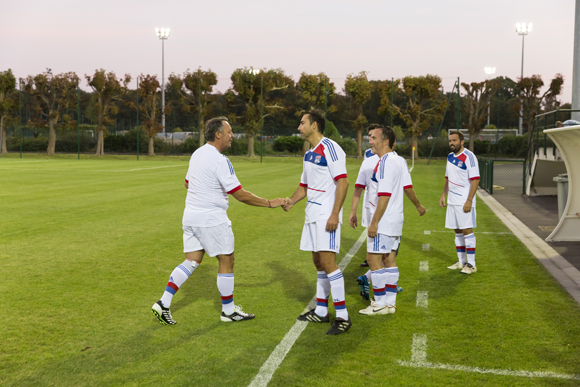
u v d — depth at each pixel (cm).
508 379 293
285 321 391
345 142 3806
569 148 647
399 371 303
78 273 535
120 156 3697
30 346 342
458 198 528
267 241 709
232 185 371
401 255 622
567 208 681
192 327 378
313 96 3775
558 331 365
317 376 296
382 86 3388
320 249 363
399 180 397
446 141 3338
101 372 303
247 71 3697
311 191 371
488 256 612
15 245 673
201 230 375
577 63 1273
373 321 390
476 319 392
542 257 600
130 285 491
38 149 4181
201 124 3853
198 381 291
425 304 431
